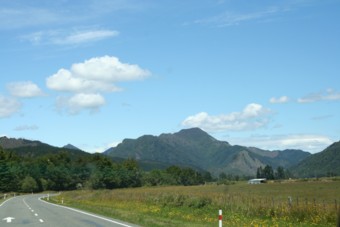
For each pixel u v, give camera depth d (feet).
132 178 619.67
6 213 116.67
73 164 624.59
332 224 76.59
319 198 170.60
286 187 313.73
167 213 107.04
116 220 90.22
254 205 102.06
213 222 82.48
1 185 436.35
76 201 209.26
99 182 568.00
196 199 120.88
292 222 82.12
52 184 548.72
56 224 82.28
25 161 580.71
